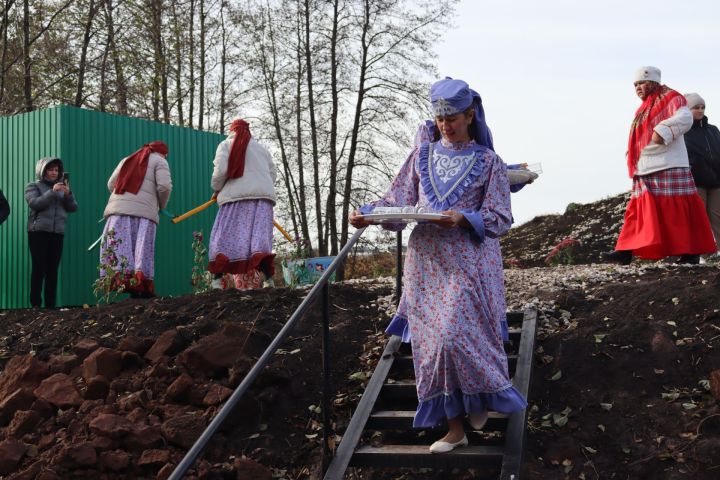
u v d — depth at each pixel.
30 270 9.81
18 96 19.94
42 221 8.44
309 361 5.51
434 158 4.27
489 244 4.39
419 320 4.08
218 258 7.82
